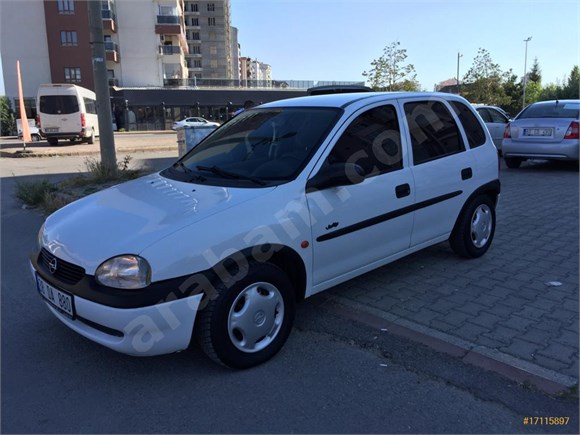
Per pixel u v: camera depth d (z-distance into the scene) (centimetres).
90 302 282
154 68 5469
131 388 300
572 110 1077
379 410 276
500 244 571
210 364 325
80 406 284
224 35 9531
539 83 7569
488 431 258
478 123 514
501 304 407
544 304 405
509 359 321
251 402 285
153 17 5372
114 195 374
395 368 316
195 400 287
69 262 300
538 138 1091
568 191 895
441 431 259
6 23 4881
